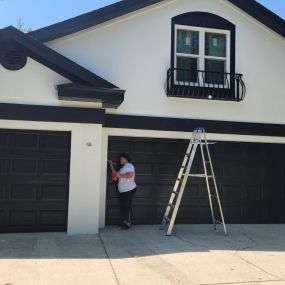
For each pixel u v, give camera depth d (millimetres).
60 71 8250
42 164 8281
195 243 7609
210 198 8891
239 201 10000
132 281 5449
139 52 9469
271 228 9414
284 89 10367
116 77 9281
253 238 8211
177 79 9742
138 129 9297
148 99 9414
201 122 9680
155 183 9469
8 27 7742
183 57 9922
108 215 9148
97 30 9281
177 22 9844
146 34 9547
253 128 10023
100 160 8414
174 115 9547
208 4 10078
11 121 8094
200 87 9766
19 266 5988
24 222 8164
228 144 9992
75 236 7949
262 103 10172
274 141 10219
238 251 7090
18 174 8180
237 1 10078
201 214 9703
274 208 10195
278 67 10383
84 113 8375
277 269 6102
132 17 9492
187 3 9930
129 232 8438
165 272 5832
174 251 6965
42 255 6566
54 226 8266
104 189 9023
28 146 8250
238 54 10164
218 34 10188
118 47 9359
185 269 5992
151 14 9625
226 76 10031
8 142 8180
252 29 10328
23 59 8156
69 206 8211
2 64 8086
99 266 6055
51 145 8336
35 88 8195
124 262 6273
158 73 9531
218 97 9828
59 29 8859
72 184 8250
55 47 9031
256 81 10195
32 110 8148
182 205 9617
